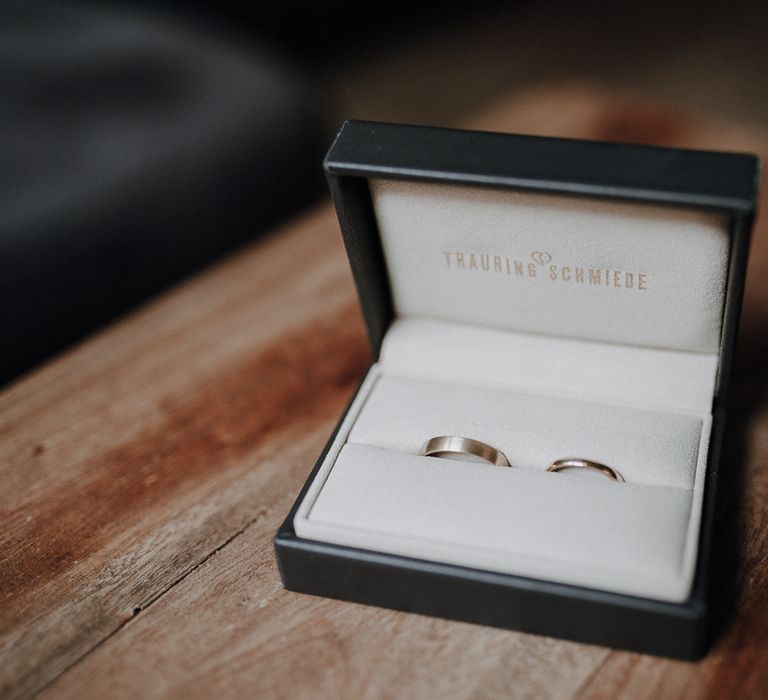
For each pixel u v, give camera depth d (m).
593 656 0.25
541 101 0.46
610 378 0.29
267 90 0.53
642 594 0.23
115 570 0.28
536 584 0.24
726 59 0.83
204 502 0.30
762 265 0.36
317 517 0.25
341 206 0.27
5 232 0.44
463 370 0.30
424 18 0.94
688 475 0.26
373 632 0.26
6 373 0.45
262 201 0.53
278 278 0.38
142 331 0.36
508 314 0.30
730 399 0.31
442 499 0.25
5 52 0.53
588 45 0.88
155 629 0.26
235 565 0.28
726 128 0.43
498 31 0.91
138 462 0.31
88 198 0.46
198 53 0.55
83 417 0.33
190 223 0.50
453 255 0.29
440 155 0.26
